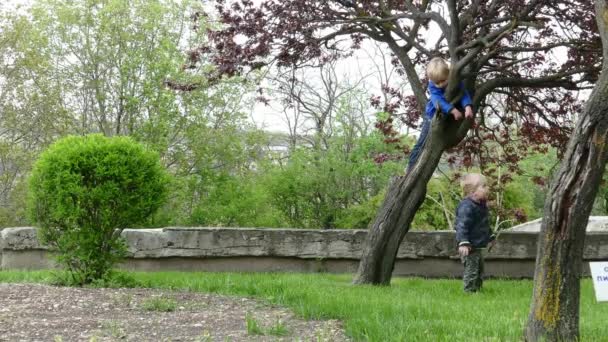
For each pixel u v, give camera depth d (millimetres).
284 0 9781
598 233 11703
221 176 26500
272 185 24875
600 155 4402
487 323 5707
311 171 24656
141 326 5629
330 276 10695
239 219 25641
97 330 5445
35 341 5000
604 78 4406
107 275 8375
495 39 8609
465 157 12344
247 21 9703
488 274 11852
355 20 9484
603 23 4578
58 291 7406
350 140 24844
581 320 6285
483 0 10367
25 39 26938
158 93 25578
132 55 25891
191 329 5520
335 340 5117
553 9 9992
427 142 9148
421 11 10633
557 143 11547
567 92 11273
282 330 5363
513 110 11734
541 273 4582
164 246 11625
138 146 8469
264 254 11656
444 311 6457
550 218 4539
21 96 27562
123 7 25578
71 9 26109
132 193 8320
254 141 27328
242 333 5336
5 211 26453
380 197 22641
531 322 4621
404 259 11773
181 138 26891
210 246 11664
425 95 9812
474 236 8891
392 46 10180
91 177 8172
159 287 8203
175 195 25234
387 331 5211
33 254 12078
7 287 7523
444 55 11258
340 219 24469
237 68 10023
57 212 8055
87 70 26516
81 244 8148
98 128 27625
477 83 11438
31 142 28469
